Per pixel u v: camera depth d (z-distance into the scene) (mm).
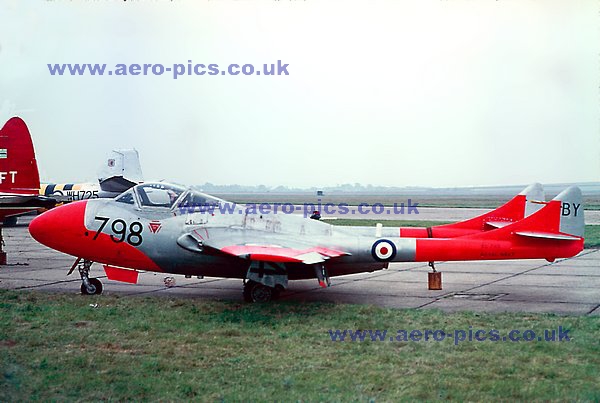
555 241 12531
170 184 12492
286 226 12266
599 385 6512
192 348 7953
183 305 11023
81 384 6414
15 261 18703
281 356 7609
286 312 10367
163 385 6406
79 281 14305
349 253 12070
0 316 9680
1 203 17969
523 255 12539
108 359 7375
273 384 6500
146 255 11992
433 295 12742
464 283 14664
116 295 12188
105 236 11945
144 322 9398
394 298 12328
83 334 8609
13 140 21953
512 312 10625
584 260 20250
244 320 9648
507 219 15406
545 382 6609
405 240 12227
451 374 6898
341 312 10359
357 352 7820
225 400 5965
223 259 11945
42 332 8695
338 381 6613
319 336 8656
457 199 109250
